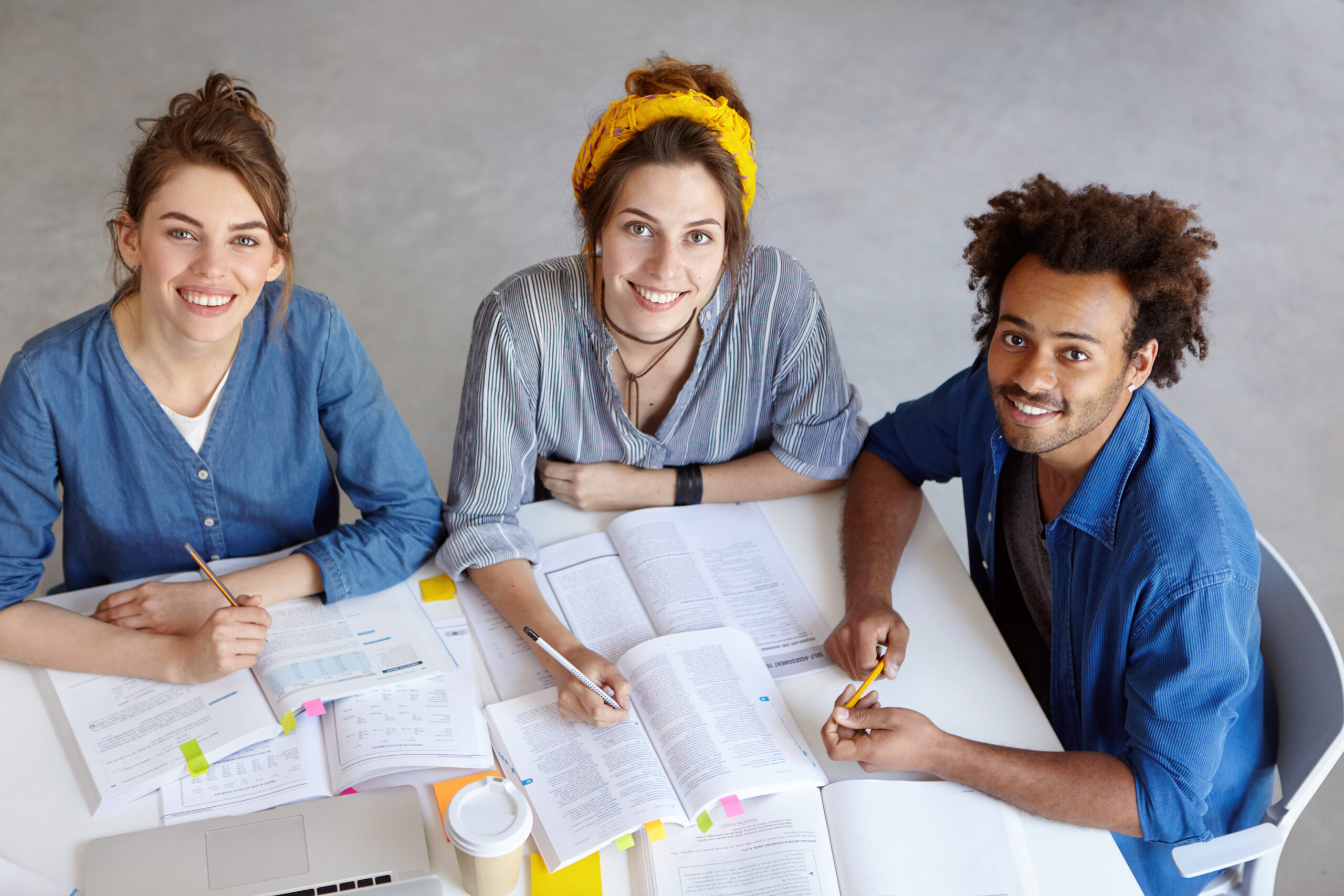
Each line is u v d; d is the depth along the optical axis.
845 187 3.44
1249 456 2.76
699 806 1.14
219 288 1.20
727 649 1.32
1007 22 4.27
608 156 1.27
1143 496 1.25
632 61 3.83
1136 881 1.14
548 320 1.43
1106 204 1.17
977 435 1.51
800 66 3.92
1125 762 1.22
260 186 1.19
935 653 1.37
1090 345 1.18
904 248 3.25
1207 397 2.90
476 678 1.29
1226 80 4.07
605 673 1.26
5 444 1.27
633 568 1.46
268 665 1.24
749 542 1.52
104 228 2.97
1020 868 1.12
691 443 1.60
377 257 3.03
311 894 1.05
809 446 1.58
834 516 1.59
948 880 1.10
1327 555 2.55
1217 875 1.38
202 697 1.21
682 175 1.24
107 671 1.23
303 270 2.96
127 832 1.09
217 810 1.11
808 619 1.41
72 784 1.13
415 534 1.44
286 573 1.34
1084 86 3.97
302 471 1.47
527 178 3.33
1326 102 4.02
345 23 3.84
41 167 3.15
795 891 1.08
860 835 1.12
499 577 1.39
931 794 1.18
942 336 3.00
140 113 3.35
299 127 3.40
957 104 3.82
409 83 3.62
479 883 1.03
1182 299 1.17
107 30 3.67
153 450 1.35
